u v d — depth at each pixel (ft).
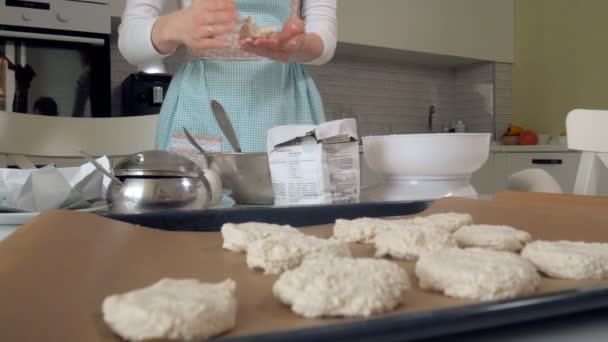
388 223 2.54
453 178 3.20
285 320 1.38
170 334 1.14
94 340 1.21
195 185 2.75
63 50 6.89
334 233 2.58
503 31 11.45
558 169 9.23
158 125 4.19
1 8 6.52
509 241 2.22
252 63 4.09
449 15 10.57
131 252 2.05
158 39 3.69
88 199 2.77
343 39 9.33
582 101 10.47
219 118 3.25
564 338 1.11
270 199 3.20
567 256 1.78
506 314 1.07
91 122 4.50
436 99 11.94
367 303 1.39
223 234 2.28
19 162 4.21
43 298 1.47
